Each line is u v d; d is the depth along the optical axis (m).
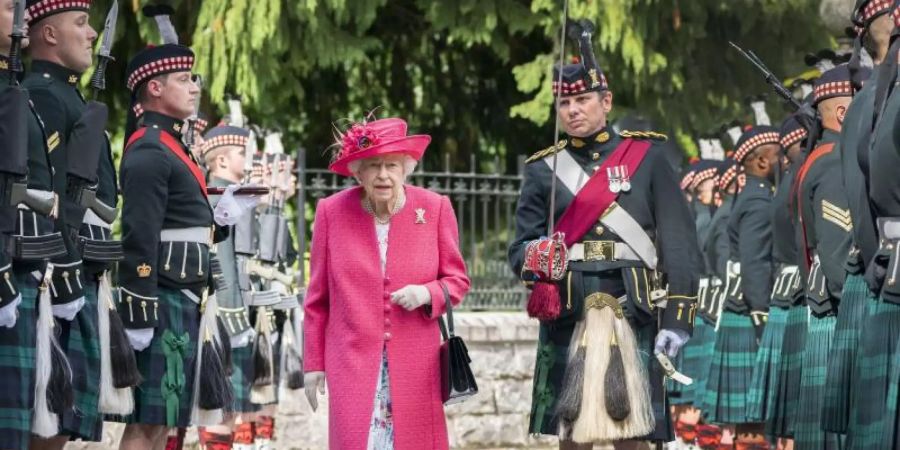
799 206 20.38
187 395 18.94
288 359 27.92
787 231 24.41
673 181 18.97
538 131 49.34
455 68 48.31
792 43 43.91
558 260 18.27
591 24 19.33
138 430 18.78
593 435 18.06
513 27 40.97
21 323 15.20
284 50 38.12
